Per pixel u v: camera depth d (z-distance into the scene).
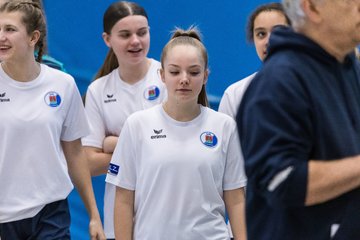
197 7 17.11
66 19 17.30
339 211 7.35
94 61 17.38
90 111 14.37
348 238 7.39
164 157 11.30
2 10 11.91
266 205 7.46
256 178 6.99
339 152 7.18
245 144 7.23
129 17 13.98
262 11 13.54
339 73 7.45
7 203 12.04
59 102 12.37
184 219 11.21
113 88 14.41
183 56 11.36
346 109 7.41
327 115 7.15
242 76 17.14
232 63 17.14
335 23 7.21
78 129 12.87
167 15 17.19
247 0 16.95
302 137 6.98
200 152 11.36
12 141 11.97
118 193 11.85
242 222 11.60
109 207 13.63
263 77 7.21
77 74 17.36
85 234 17.17
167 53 11.53
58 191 12.31
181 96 11.38
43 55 13.36
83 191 13.12
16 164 12.03
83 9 17.27
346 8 7.14
